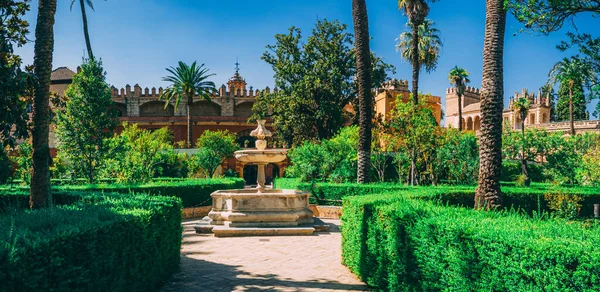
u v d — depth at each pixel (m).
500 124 8.91
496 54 8.89
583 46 9.36
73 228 4.00
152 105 52.47
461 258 4.17
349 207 7.51
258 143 13.15
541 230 3.93
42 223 4.21
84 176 16.20
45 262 3.46
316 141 33.12
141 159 20.00
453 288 4.32
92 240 4.15
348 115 35.28
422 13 24.12
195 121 48.75
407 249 5.29
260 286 6.45
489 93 8.90
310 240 10.52
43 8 8.73
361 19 15.30
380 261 6.04
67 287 3.75
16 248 3.18
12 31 8.85
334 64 33.47
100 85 16.19
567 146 23.64
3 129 6.89
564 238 3.55
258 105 38.22
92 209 5.37
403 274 5.38
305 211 12.28
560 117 48.59
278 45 35.78
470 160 18.61
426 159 18.14
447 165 19.39
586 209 11.62
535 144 24.45
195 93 46.09
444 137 17.98
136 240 5.26
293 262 8.12
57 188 12.44
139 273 5.36
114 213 5.16
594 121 37.88
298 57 35.34
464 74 42.31
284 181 21.84
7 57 8.02
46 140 8.60
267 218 11.68
